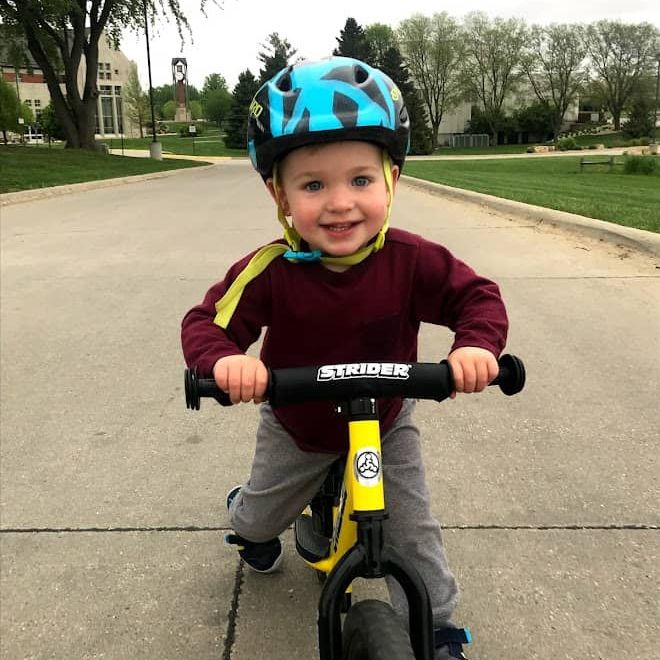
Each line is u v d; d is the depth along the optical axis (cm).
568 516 285
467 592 244
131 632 231
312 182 173
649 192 1571
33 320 558
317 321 191
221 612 239
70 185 1806
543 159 4738
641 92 8100
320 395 160
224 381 160
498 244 850
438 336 511
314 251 183
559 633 226
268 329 200
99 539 278
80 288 657
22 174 2028
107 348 490
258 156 180
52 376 441
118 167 2716
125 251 842
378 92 170
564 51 8025
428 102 8162
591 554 262
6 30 3083
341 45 7131
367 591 247
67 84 3375
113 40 3531
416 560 195
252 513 222
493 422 367
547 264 723
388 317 192
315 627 232
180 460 336
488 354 169
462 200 1483
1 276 713
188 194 1722
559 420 368
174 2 3262
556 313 548
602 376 423
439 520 284
